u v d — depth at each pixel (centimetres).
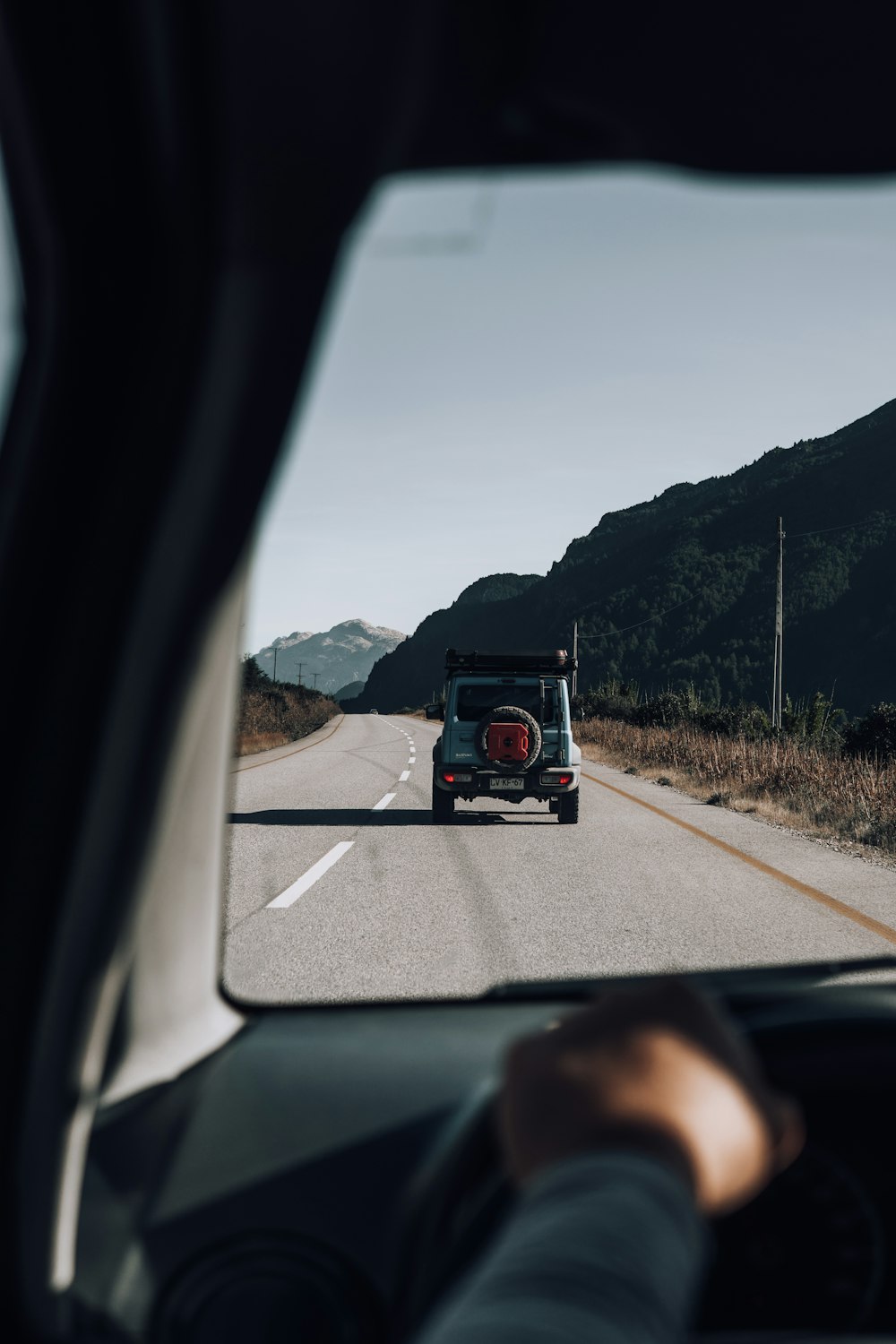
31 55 83
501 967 649
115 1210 148
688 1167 46
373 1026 220
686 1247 41
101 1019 110
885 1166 152
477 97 134
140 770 99
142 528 89
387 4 98
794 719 3619
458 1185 128
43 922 93
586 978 248
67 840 91
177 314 88
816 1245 150
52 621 87
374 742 3975
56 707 88
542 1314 35
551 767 1433
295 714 4941
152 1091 179
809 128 154
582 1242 39
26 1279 105
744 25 136
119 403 87
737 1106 50
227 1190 156
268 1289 147
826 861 1138
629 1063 50
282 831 1338
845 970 213
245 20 87
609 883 983
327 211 98
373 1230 152
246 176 91
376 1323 148
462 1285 43
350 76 98
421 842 1250
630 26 131
